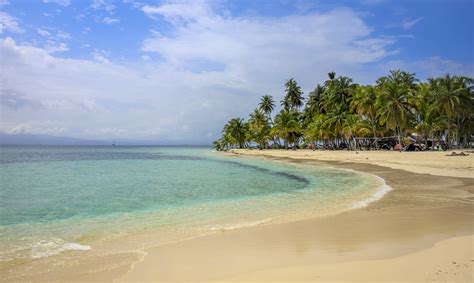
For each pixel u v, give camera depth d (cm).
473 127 7412
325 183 2509
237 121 12681
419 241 916
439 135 7606
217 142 16212
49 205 1691
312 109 9244
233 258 822
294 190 2191
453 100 6316
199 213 1464
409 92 6525
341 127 7700
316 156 6347
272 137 10769
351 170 3572
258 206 1617
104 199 1880
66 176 3284
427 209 1417
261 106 11181
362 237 983
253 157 7806
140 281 692
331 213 1384
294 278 672
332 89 8450
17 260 843
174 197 1947
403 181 2427
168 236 1065
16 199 1881
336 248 876
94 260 835
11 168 4375
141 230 1156
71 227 1213
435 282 621
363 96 7112
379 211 1399
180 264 789
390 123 6431
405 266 711
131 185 2545
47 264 811
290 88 10006
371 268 709
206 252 880
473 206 1474
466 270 674
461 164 3338
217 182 2750
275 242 956
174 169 4272
